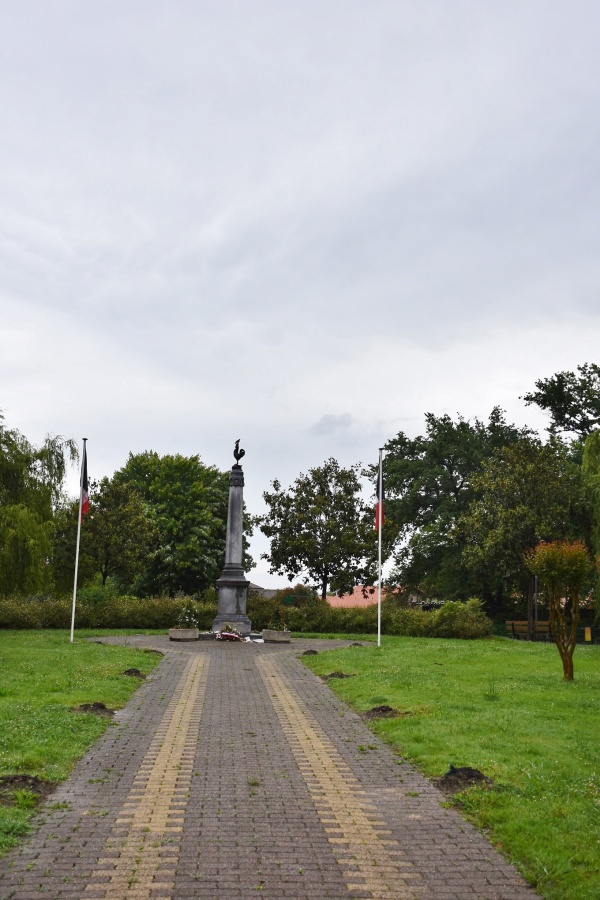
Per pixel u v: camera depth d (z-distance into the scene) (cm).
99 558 4572
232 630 3338
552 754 1145
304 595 4506
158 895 670
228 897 670
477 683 1884
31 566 3234
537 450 3997
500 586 4969
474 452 5509
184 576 6272
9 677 1858
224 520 6519
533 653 2698
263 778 1049
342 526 4503
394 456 6091
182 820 864
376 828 855
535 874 728
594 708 1532
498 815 878
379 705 1588
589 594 3709
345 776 1070
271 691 1830
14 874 706
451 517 5338
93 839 798
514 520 3744
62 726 1305
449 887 704
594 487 3491
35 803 910
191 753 1180
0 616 3594
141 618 3856
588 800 932
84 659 2292
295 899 670
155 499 6425
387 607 3950
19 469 3444
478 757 1130
